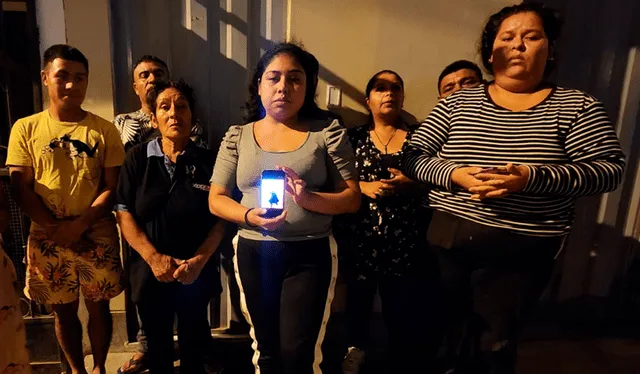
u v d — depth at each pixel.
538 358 2.40
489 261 1.43
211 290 1.96
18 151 1.82
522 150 1.34
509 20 1.39
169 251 1.82
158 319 1.86
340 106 2.36
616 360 2.39
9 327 1.58
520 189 1.26
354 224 2.00
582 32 2.42
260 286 1.55
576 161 1.33
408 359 2.03
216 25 2.27
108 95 2.15
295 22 2.26
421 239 1.98
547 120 1.33
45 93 2.14
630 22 2.42
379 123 2.12
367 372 2.26
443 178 1.43
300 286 1.51
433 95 2.40
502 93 1.44
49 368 2.28
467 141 1.42
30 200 1.82
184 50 2.28
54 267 1.91
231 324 2.48
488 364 1.47
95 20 2.08
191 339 1.94
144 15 2.21
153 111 1.86
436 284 1.66
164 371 1.92
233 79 2.33
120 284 2.02
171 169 1.82
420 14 2.31
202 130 2.17
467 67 2.13
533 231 1.38
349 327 2.22
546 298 2.71
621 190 2.61
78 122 1.86
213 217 1.89
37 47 2.10
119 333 2.35
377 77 2.07
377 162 2.04
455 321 1.58
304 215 1.50
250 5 2.27
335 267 1.59
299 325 1.48
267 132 1.57
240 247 1.59
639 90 2.49
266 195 1.46
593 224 2.65
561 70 2.45
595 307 2.70
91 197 1.89
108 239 1.96
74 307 2.01
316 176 1.52
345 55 2.32
